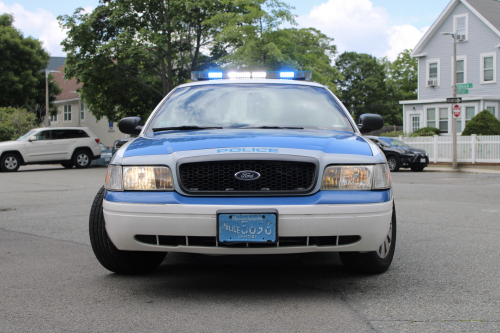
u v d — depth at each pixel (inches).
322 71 1220.5
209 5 1159.6
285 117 179.3
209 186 137.6
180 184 137.6
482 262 185.5
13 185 569.0
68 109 2078.0
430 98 1336.1
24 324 121.1
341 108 189.3
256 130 165.3
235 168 137.6
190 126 174.7
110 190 143.6
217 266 181.3
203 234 134.8
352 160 140.8
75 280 162.2
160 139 156.2
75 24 1183.6
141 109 1341.0
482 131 1016.2
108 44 1138.7
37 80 1780.3
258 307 132.7
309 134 158.1
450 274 167.9
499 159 919.0
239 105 185.2
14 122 1322.6
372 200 138.6
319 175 137.9
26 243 226.5
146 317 125.5
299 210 133.8
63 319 124.6
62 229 266.2
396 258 192.7
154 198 137.3
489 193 457.7
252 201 134.5
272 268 177.3
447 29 1296.8
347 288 151.0
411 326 118.4
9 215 323.0
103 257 161.3
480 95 1235.2
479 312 128.7
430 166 989.8
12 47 1742.1
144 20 1226.6
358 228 137.1
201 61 1298.0
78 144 962.1
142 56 1143.6
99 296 144.2
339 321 121.7
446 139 990.4
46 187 540.7
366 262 162.2
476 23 1240.2
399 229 260.5
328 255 199.2
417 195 439.8
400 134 1179.3
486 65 1229.7
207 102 188.2
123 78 1229.1
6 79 1716.3
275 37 1077.8
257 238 133.2
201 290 149.6
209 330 115.9
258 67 1068.5
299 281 159.2
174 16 1188.5
